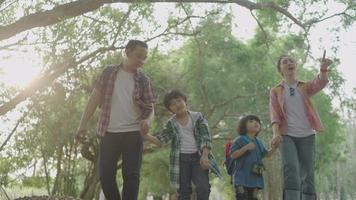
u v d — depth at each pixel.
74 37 13.59
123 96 6.16
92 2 13.12
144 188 34.97
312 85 6.76
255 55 25.94
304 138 6.63
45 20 12.49
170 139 6.73
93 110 6.27
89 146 20.30
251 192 7.45
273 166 32.62
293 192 6.38
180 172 6.58
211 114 25.80
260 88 26.70
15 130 15.85
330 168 39.41
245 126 7.69
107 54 16.45
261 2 17.72
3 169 16.11
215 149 28.12
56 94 15.71
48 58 13.86
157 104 22.91
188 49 25.53
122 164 6.15
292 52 24.64
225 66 25.94
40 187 18.56
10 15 13.38
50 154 17.09
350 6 18.47
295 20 18.31
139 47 6.17
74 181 19.70
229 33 23.69
